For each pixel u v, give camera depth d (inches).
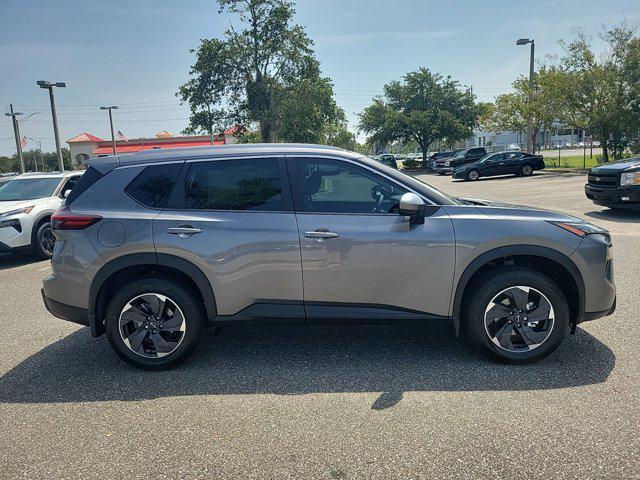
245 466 106.6
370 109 2009.1
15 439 120.0
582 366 149.8
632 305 205.0
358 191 152.3
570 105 984.3
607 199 426.9
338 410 129.0
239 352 169.5
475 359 157.6
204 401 136.3
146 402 136.7
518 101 1219.9
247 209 152.6
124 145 3053.6
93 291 153.2
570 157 1670.8
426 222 148.4
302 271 149.2
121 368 160.2
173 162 156.9
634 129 943.7
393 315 150.7
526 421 120.1
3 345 185.8
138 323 155.3
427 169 1902.1
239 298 151.6
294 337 181.8
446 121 1872.5
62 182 399.2
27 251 355.9
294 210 151.3
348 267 148.3
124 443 116.8
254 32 1584.6
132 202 154.9
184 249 149.3
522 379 142.6
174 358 155.3
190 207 153.9
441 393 136.0
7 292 273.6
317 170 153.9
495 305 149.7
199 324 155.6
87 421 127.5
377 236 147.4
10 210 350.0
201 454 111.3
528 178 1015.0
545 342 149.7
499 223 148.4
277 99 1642.5
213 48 1590.8
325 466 105.7
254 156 155.5
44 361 168.1
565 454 106.9
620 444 109.7
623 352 158.9
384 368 153.5
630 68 908.6
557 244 146.8
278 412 129.0
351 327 190.4
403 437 115.4
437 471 102.9
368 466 105.2
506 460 105.6
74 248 152.6
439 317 151.0
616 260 280.7
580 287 149.5
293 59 1635.1
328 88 1717.5
